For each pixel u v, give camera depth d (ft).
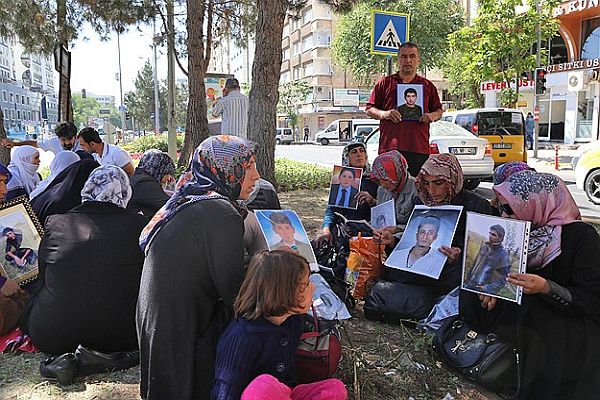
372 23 26.45
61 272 11.33
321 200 33.68
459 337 11.10
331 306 10.44
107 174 12.00
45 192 16.03
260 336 8.11
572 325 9.77
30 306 11.94
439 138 39.70
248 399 7.50
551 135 101.50
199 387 8.84
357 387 9.98
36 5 45.60
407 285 13.48
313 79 175.63
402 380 10.89
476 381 10.60
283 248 10.16
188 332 8.68
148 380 8.80
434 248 12.67
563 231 9.84
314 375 9.27
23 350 12.34
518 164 12.03
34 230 14.16
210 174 9.37
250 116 32.07
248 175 9.57
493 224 10.07
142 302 8.84
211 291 8.96
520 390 10.04
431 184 12.99
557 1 69.56
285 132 155.22
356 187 16.05
